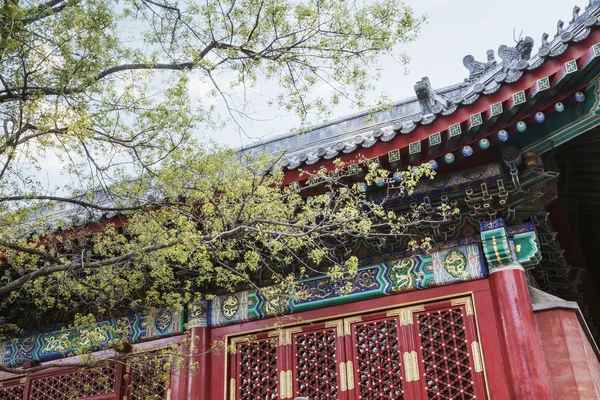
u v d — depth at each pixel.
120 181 8.76
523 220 10.67
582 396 9.27
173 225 9.39
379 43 9.02
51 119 7.71
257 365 11.58
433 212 10.52
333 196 9.38
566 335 9.72
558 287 13.91
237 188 8.62
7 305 13.29
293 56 9.13
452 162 10.16
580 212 13.12
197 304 12.25
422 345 10.50
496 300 10.21
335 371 10.93
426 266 10.89
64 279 9.43
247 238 9.80
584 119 9.29
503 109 9.09
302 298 11.52
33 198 8.30
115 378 12.50
